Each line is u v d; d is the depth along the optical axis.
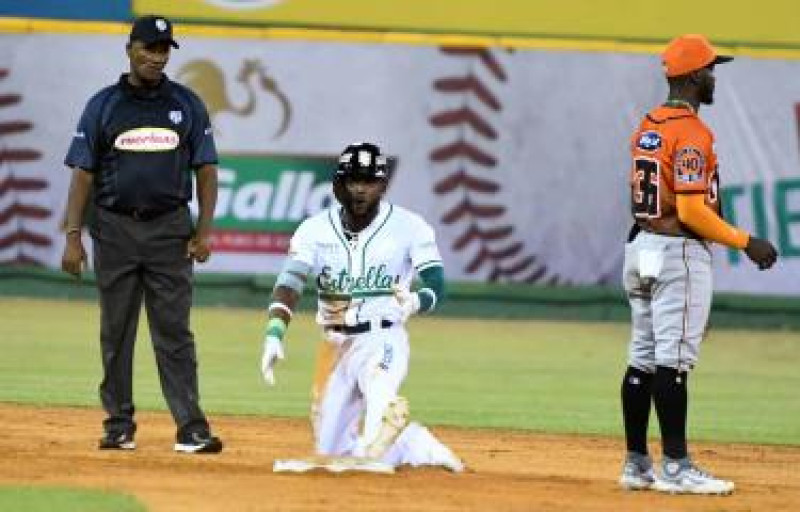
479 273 84.19
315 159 83.94
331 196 83.69
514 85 83.94
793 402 58.44
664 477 33.41
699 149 32.97
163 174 37.28
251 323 78.06
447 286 84.19
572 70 83.94
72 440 40.16
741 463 41.94
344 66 84.00
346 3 84.31
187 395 37.84
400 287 33.53
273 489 31.17
